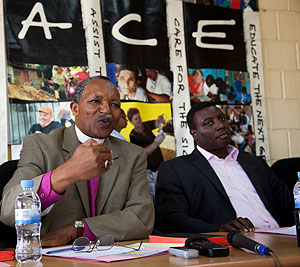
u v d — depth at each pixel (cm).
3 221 161
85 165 144
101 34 300
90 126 199
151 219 186
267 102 353
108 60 301
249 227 190
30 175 176
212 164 279
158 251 115
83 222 165
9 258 119
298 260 100
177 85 319
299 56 370
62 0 291
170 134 312
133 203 188
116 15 306
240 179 276
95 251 124
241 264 95
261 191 272
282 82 361
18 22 278
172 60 320
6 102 271
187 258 104
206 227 234
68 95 286
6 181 191
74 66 289
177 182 264
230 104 335
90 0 298
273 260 98
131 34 309
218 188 261
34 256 116
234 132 333
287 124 358
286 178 298
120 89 301
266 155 342
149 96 310
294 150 358
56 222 179
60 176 147
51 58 284
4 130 269
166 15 323
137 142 301
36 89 278
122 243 147
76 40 292
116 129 296
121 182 194
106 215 172
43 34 283
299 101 365
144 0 317
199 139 286
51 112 280
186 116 317
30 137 193
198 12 334
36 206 144
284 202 283
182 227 241
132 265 98
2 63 272
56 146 193
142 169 205
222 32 339
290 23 370
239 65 342
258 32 352
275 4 366
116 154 201
